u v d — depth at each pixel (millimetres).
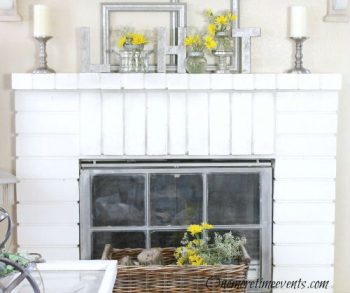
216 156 2959
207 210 2984
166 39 2955
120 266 2562
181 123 2936
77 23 2982
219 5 2998
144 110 2922
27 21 2973
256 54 3027
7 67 2975
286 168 2971
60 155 2930
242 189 2984
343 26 3045
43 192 2939
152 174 2961
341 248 3119
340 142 3084
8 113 2982
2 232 2990
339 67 3055
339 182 3098
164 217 2984
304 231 3002
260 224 2992
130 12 2988
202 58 2887
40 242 2959
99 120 2920
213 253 2756
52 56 2988
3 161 2992
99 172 2945
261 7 3020
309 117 2953
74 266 1744
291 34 2914
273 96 2939
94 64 2896
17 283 1336
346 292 3123
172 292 2588
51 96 2900
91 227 2969
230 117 2941
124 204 2973
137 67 2898
